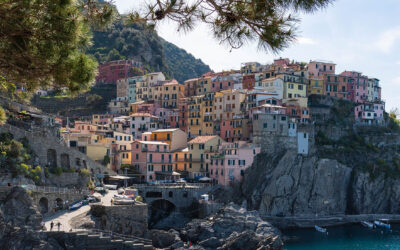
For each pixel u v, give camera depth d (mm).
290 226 120625
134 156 129625
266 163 125938
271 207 121938
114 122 166875
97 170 109750
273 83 156125
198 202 111562
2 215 60719
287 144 134000
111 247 65062
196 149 136125
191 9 17406
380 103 170750
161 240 89375
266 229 98688
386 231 119562
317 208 129625
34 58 18828
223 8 17297
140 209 84188
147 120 165625
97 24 18750
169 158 132625
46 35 18359
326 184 132750
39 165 86812
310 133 139000
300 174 129375
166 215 112875
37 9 17734
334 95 169750
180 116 170000
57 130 112625
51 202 77688
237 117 144750
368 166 140750
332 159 136250
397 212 138125
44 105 193125
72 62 19297
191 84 189125
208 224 96750
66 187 91312
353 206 136000
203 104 162875
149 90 194875
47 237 62156
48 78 20281
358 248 98812
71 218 74812
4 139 79438
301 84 160750
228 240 90438
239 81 179000
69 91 19984
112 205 81938
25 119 102500
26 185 73188
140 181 124875
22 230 60406
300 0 14992
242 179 124875
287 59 194125
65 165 96500
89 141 126812
